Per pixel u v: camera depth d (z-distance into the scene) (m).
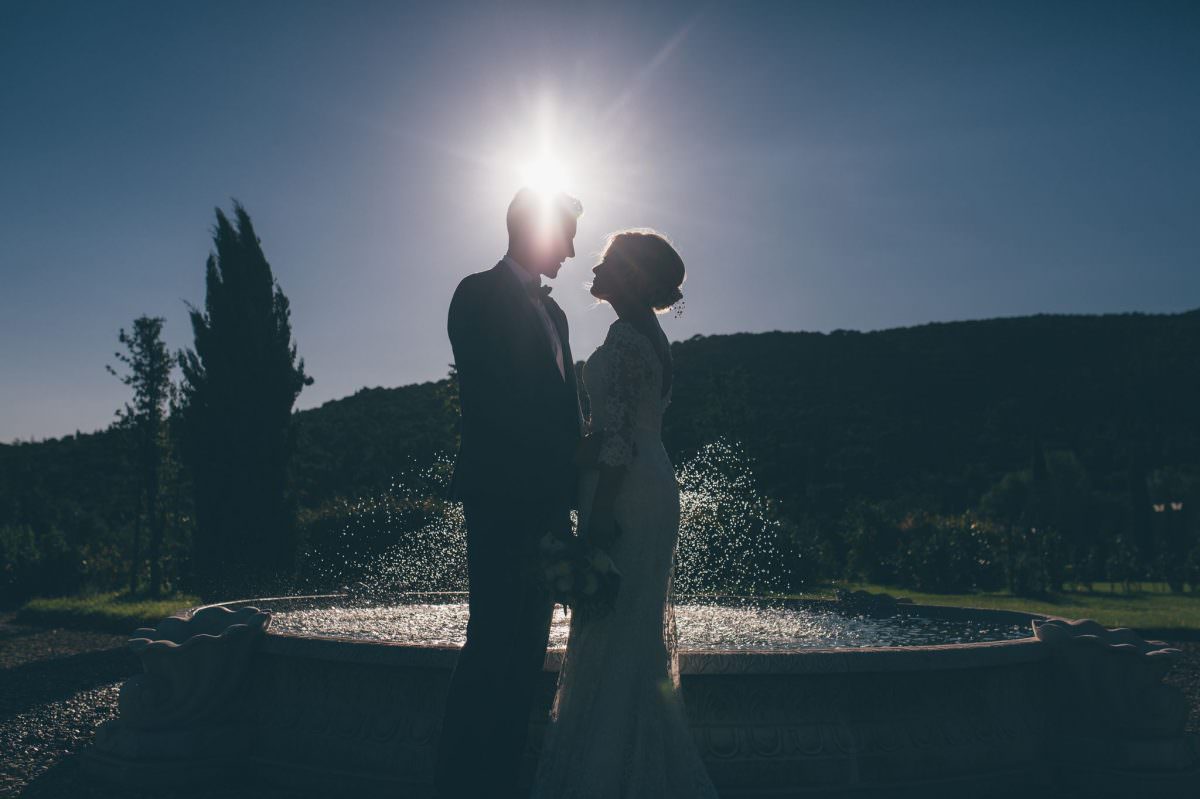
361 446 35.22
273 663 4.20
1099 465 54.16
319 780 3.88
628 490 3.24
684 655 3.52
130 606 11.99
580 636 3.25
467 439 3.35
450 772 3.20
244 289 14.13
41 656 8.51
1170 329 75.19
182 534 16.08
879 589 16.11
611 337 3.27
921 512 19.94
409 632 5.58
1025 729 4.04
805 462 50.56
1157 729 4.02
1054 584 17.19
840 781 3.56
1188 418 60.28
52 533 17.12
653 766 3.14
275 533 13.89
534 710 3.60
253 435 13.92
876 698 3.70
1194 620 10.38
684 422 31.19
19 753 4.66
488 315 3.35
